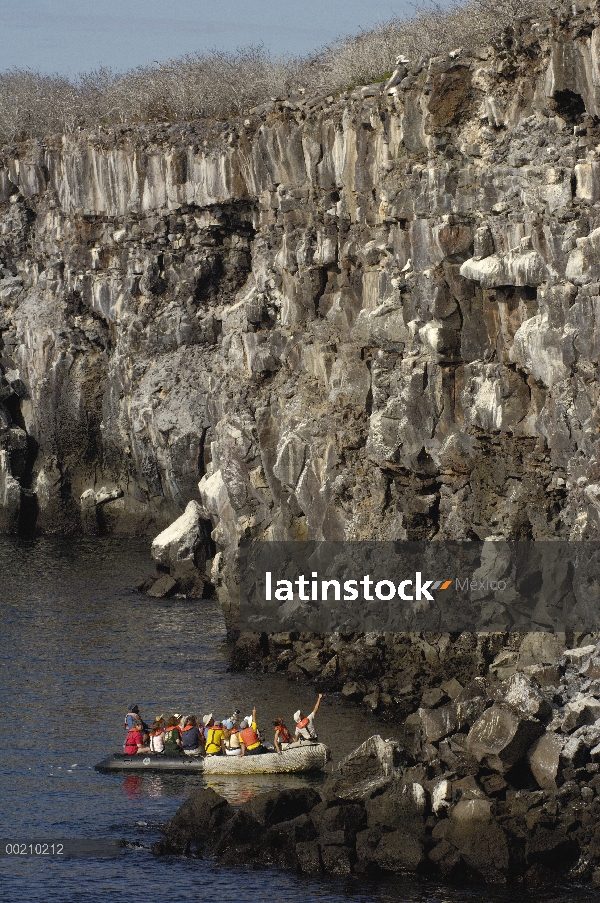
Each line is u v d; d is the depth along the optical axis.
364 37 60.69
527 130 45.28
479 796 33.66
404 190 50.81
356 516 53.12
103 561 75.50
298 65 71.38
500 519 46.44
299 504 56.56
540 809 32.97
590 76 42.09
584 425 42.06
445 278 48.06
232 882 32.53
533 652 43.16
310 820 33.94
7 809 37.19
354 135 54.91
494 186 46.53
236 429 59.88
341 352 54.44
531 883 31.81
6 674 51.16
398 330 51.09
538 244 43.72
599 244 41.44
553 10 43.72
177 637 57.62
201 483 66.62
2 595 66.06
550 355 43.03
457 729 35.69
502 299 45.97
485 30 47.91
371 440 51.34
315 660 50.56
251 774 40.03
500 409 45.81
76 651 54.94
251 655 52.59
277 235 62.38
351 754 36.06
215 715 45.69
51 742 42.97
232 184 69.81
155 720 41.78
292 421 57.22
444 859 32.22
